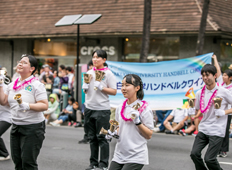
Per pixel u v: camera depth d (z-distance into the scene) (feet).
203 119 16.43
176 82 31.94
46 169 20.02
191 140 29.55
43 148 25.45
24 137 14.23
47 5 55.57
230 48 45.62
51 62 54.29
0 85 14.66
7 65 56.03
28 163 14.30
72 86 40.60
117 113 13.04
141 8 47.85
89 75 18.89
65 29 48.73
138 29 44.19
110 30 45.32
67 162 21.59
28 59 14.25
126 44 48.70
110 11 49.39
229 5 47.96
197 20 42.68
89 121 19.12
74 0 53.98
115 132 12.50
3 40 55.16
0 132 19.86
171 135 32.17
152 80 32.24
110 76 18.97
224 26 41.68
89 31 46.42
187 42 44.70
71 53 52.65
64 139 28.96
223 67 44.96
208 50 44.06
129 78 12.49
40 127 14.48
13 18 55.62
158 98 32.22
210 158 15.53
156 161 22.18
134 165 12.20
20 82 14.42
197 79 31.76
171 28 42.39
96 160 19.13
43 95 14.21
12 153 14.73
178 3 45.93
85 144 27.09
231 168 20.80
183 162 22.02
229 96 16.35
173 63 31.91
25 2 57.93
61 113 37.65
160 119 35.01
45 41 54.44
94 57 19.06
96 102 18.86
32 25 52.60
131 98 12.64
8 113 20.08
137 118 11.94
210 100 16.19
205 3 37.45
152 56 47.14
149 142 28.45
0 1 59.11
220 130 15.87
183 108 31.71
